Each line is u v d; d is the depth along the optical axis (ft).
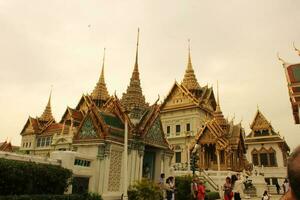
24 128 245.04
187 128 218.79
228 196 51.90
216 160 151.64
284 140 200.95
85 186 68.69
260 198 106.73
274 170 180.86
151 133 90.27
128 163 80.18
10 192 46.98
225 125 161.27
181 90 231.71
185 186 82.58
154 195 67.56
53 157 63.77
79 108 241.96
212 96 239.30
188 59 253.03
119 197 74.38
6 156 51.39
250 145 212.02
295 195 6.91
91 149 74.84
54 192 55.11
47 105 259.80
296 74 84.64
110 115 82.38
